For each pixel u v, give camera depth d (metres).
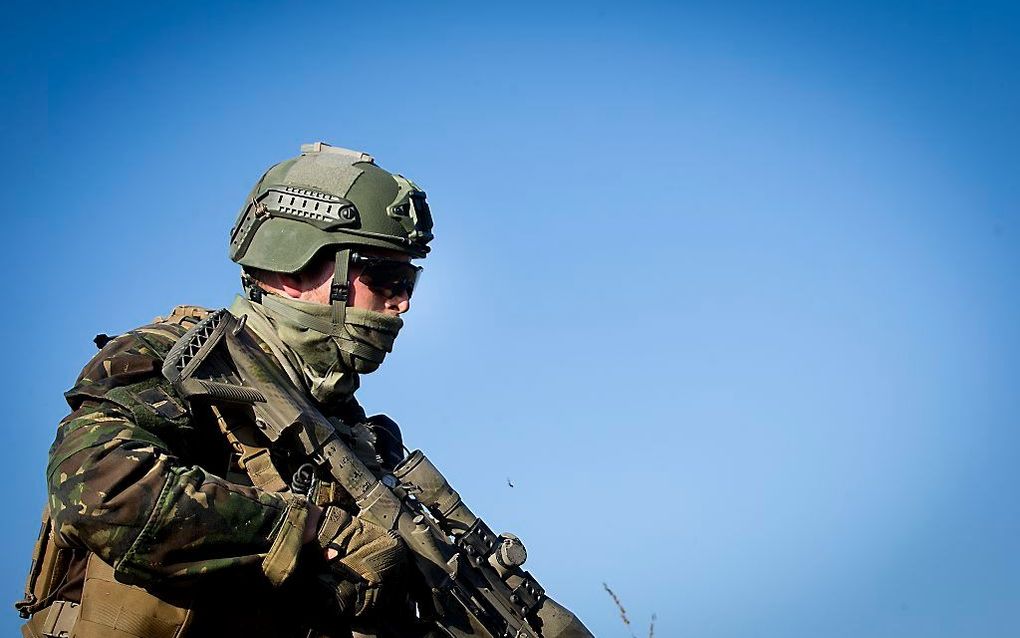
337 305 4.48
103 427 3.77
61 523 3.63
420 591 4.42
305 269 4.51
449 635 4.44
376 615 4.25
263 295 4.58
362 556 4.08
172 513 3.63
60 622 3.94
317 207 4.47
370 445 4.59
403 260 4.60
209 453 4.15
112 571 3.82
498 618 4.64
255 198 4.60
